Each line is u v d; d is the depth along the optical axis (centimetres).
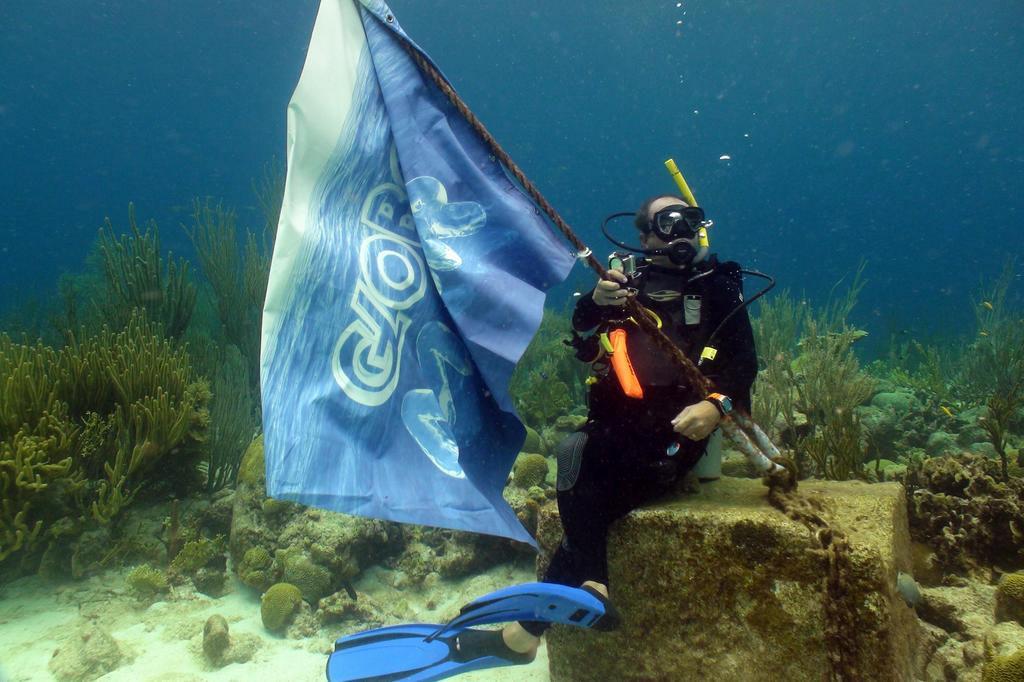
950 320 1496
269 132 10712
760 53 8262
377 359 217
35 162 11600
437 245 234
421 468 214
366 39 239
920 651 267
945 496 356
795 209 11681
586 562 250
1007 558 338
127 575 405
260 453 448
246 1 6881
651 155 11169
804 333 866
